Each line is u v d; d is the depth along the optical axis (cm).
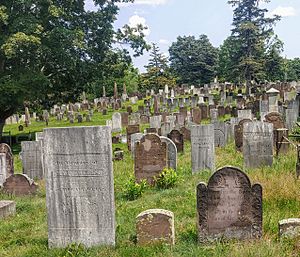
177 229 812
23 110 4894
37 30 2552
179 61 8756
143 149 1320
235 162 1538
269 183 1006
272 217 821
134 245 741
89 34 3159
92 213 760
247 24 5397
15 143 3228
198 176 1357
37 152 1600
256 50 5609
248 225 744
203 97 4484
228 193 746
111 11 3200
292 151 1534
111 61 3325
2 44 2517
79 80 3341
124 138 2614
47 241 809
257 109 3125
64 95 3672
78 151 756
